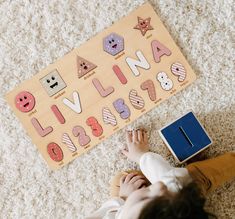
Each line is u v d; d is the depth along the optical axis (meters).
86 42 1.16
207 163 1.10
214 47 1.16
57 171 1.17
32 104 1.16
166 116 1.16
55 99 1.16
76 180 1.17
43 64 1.17
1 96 1.17
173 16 1.16
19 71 1.17
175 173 1.05
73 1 1.17
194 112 1.16
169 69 1.15
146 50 1.16
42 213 1.18
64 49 1.17
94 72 1.16
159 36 1.16
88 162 1.17
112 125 1.16
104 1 1.17
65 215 1.17
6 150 1.18
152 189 0.96
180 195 0.91
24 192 1.18
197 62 1.16
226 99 1.15
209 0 1.16
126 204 0.99
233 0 1.15
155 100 1.16
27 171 1.18
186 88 1.16
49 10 1.17
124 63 1.16
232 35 1.16
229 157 1.12
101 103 1.16
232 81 1.15
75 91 1.16
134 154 1.14
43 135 1.17
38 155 1.17
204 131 1.10
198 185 1.00
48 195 1.18
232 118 1.15
